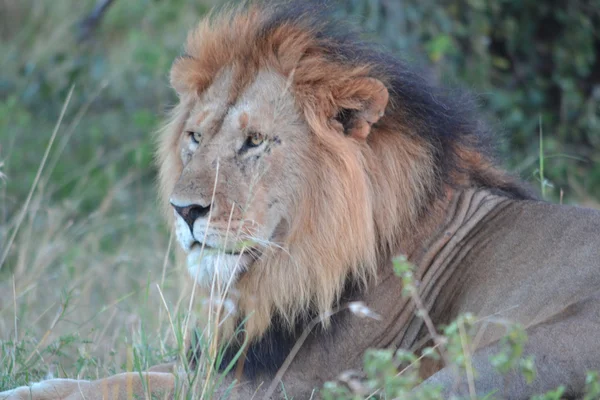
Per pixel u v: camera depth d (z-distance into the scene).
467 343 7.46
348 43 8.80
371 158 8.59
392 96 8.70
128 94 20.52
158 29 21.98
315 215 8.41
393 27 17.20
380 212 8.58
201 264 8.36
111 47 21.81
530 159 15.97
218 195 8.27
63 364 10.61
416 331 8.58
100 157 18.75
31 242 15.02
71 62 20.47
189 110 9.07
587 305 7.84
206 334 8.48
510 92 18.22
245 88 8.61
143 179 18.62
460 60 17.86
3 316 11.62
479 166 9.33
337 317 8.52
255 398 8.48
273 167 8.40
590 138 17.83
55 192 17.89
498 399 7.53
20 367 9.42
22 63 21.89
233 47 8.83
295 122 8.48
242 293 8.56
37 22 23.70
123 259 13.55
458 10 18.06
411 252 8.73
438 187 8.79
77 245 14.70
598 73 18.78
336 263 8.38
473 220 8.84
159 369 9.26
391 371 6.36
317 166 8.44
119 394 8.27
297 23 8.71
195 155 8.48
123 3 22.55
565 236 8.38
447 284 8.64
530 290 8.16
